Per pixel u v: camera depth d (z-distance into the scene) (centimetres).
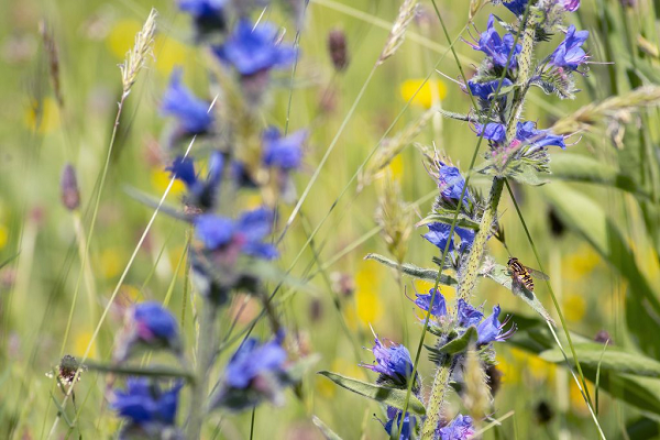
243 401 208
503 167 304
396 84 764
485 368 315
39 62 591
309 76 244
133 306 221
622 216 563
